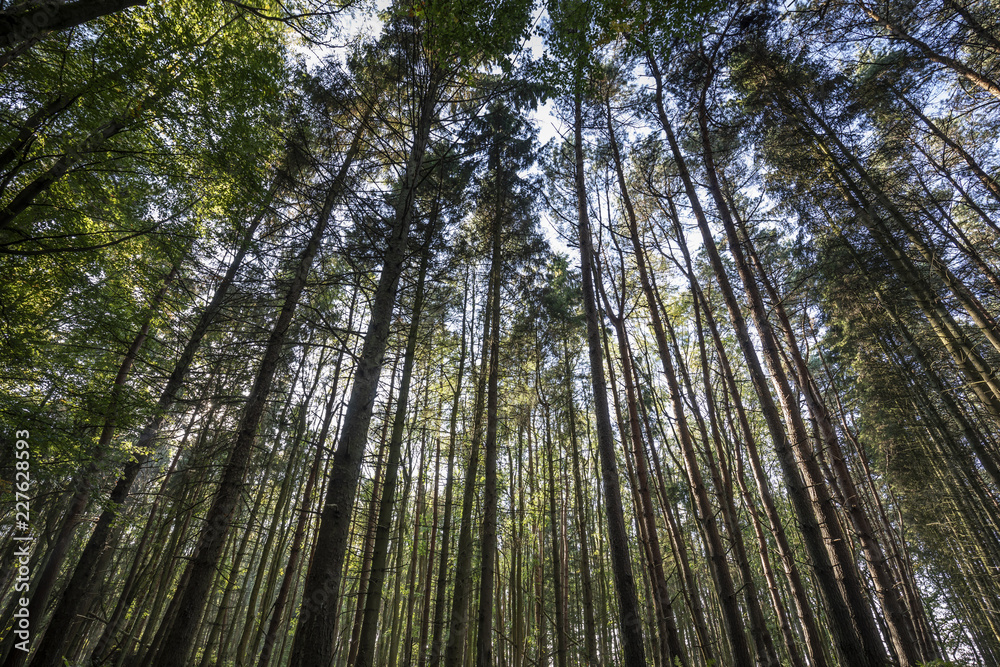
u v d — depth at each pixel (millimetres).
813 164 11188
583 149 11664
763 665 7406
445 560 9711
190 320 9992
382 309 5785
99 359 9211
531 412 14547
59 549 8891
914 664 7488
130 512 12781
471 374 12047
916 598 13578
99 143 6453
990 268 10148
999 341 9227
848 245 11906
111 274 8406
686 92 9984
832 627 5875
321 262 9438
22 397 7582
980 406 14188
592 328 8062
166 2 7379
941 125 10938
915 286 10789
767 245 12906
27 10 4098
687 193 9562
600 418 7281
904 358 13734
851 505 9070
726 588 7168
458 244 11477
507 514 18031
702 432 11125
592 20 5934
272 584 12945
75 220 7371
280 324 8422
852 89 9945
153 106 6867
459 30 5430
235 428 10586
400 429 8523
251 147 7816
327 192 6988
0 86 6250
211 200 8398
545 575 18047
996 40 7285
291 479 13375
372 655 6691
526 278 11883
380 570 7266
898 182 10852
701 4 5863
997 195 9438
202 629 14914
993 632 17844
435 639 8594
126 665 13391
